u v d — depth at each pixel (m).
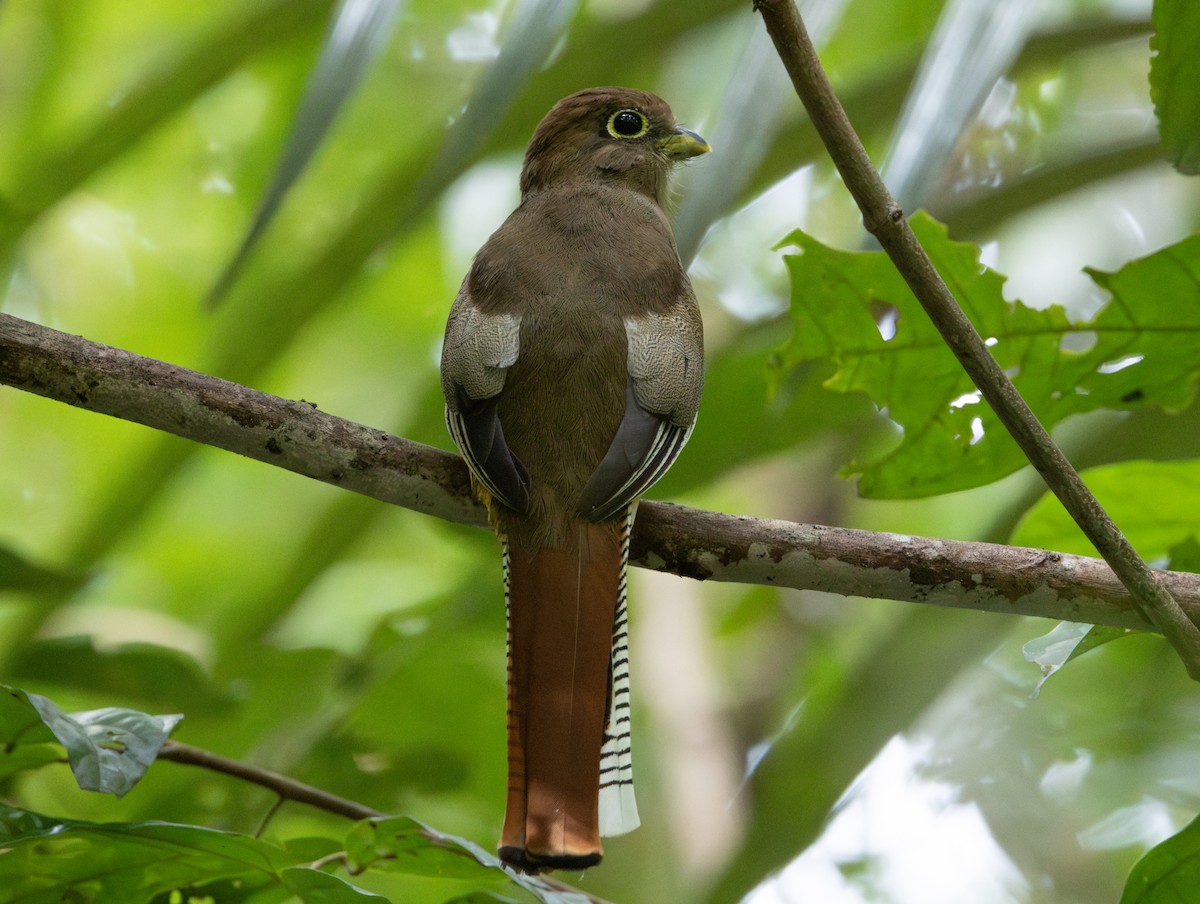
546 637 7.46
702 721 14.52
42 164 12.07
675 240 7.90
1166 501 7.91
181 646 12.98
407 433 11.25
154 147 16.64
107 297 17.41
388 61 16.11
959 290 7.55
